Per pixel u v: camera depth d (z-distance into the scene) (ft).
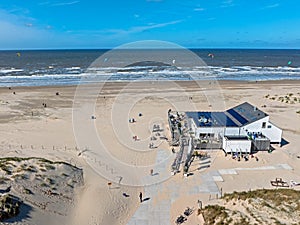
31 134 110.93
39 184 65.36
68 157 88.58
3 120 129.18
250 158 92.12
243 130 100.58
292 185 75.36
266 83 246.27
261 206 60.64
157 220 60.64
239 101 175.94
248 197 65.46
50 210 58.39
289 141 108.88
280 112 152.05
